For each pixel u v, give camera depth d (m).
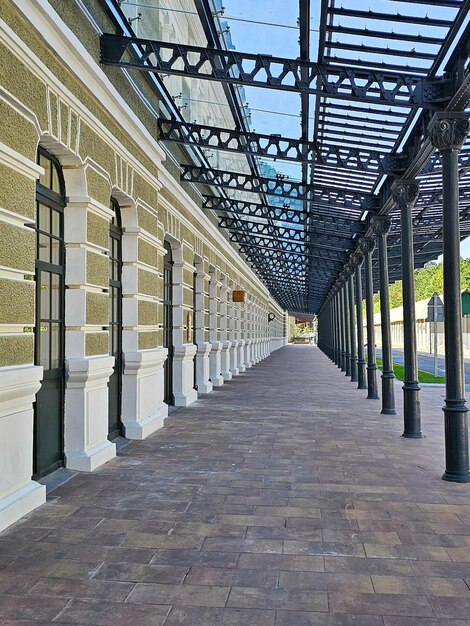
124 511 5.36
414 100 7.11
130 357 8.93
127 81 8.51
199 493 5.96
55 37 5.77
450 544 4.61
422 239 17.44
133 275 9.00
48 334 6.46
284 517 5.23
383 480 6.54
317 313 73.62
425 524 5.07
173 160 11.86
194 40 8.27
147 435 9.19
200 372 16.28
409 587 3.84
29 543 4.56
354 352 20.56
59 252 6.77
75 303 6.86
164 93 10.02
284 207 15.94
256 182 13.04
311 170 12.35
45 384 6.39
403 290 9.59
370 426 10.39
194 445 8.46
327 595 3.71
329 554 4.39
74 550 4.43
